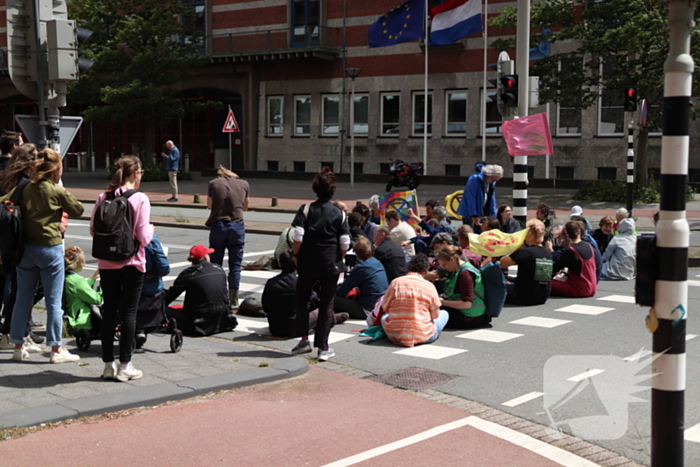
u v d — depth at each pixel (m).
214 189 9.75
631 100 19.30
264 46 37.69
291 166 38.09
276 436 5.12
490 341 8.24
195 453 4.78
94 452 4.75
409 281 8.18
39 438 4.96
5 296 7.14
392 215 11.93
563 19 24.81
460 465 4.66
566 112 30.81
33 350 7.07
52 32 8.09
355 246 9.52
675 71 3.96
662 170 4.04
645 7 23.09
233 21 39.22
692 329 8.58
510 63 12.67
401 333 8.05
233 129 26.58
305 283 7.50
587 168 30.41
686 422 5.54
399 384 6.57
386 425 5.41
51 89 8.28
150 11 35.97
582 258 10.73
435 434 5.22
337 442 5.03
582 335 8.48
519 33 12.48
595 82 25.05
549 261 10.16
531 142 12.16
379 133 35.69
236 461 4.66
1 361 6.72
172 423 5.34
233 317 8.77
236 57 38.12
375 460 4.72
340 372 7.00
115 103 35.06
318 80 36.97
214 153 41.19
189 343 7.83
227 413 5.61
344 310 9.46
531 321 9.23
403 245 11.83
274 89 38.25
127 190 6.11
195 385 6.09
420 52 34.22
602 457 4.85
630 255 12.35
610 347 7.88
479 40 32.69
